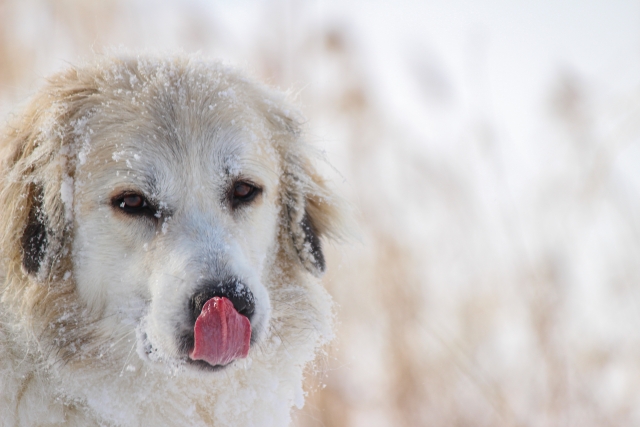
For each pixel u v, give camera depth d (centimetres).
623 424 643
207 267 431
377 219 758
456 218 769
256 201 493
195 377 445
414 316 711
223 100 500
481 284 727
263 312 443
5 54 870
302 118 568
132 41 895
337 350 702
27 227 468
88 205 461
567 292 705
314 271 530
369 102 830
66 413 441
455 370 702
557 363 667
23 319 443
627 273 722
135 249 456
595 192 752
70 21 913
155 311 431
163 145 470
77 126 480
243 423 478
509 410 648
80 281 459
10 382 432
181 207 466
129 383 450
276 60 838
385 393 693
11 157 487
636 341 675
